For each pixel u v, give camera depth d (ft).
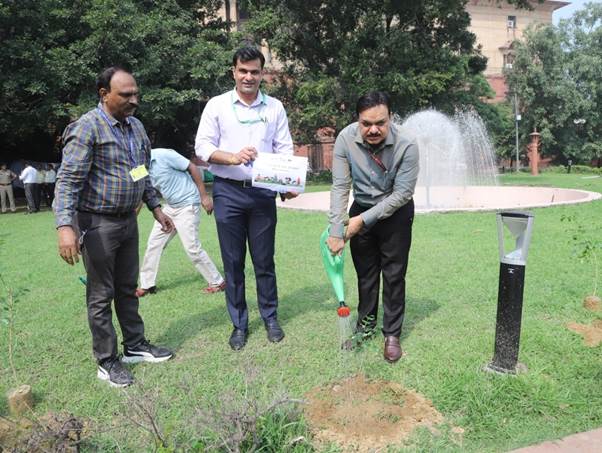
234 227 12.10
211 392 9.87
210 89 60.39
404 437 8.37
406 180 10.59
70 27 50.34
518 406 9.07
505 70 109.81
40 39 47.34
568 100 103.09
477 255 20.30
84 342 12.84
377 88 66.03
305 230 27.91
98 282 10.36
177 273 19.57
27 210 48.83
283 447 7.66
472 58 78.79
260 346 12.13
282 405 8.38
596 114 105.19
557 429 8.46
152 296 16.56
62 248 9.43
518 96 107.55
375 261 11.78
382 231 11.07
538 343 11.51
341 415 8.93
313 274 18.57
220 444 7.33
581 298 14.66
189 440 7.63
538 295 14.94
